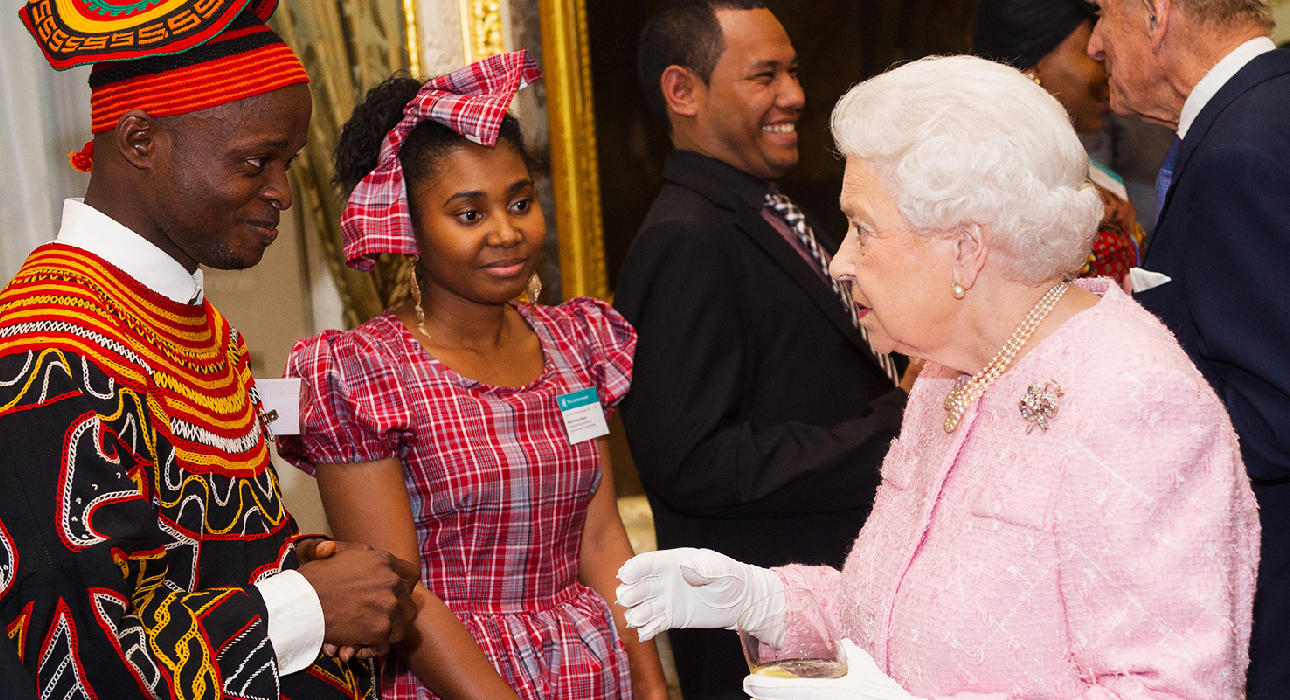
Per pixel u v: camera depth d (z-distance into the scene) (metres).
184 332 1.29
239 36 1.23
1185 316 1.78
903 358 2.49
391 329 1.76
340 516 1.66
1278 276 1.58
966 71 1.15
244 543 1.31
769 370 2.21
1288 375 1.55
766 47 2.26
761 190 2.28
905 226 1.15
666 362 2.06
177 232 1.24
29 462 1.08
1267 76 1.73
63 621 1.06
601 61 3.75
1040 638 1.08
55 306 1.15
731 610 1.41
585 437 1.78
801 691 1.15
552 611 1.75
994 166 1.08
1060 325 1.15
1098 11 2.34
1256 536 1.11
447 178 1.70
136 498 1.10
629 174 3.83
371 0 3.33
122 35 1.17
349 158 1.82
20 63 2.93
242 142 1.22
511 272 1.73
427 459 1.67
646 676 1.82
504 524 1.70
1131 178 3.36
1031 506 1.08
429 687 1.61
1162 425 1.02
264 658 1.17
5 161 2.94
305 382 1.68
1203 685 0.96
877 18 3.86
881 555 1.29
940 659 1.14
